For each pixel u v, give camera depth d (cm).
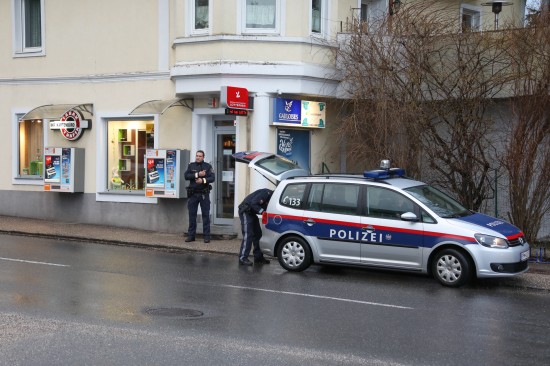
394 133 1376
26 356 638
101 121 1734
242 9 1518
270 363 622
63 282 1002
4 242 1452
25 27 1864
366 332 737
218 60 1506
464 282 1009
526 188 1285
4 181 1883
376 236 1066
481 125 1386
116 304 861
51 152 1739
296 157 1583
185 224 1625
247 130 1530
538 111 1262
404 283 1046
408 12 1416
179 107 1636
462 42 1358
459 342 702
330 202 1117
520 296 967
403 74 1376
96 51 1738
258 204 1202
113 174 1744
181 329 740
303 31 1519
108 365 615
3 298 884
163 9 1647
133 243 1455
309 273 1127
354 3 1636
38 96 1822
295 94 1530
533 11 1429
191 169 1470
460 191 1399
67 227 1678
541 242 1359
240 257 1215
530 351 673
